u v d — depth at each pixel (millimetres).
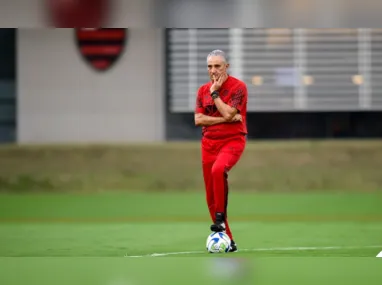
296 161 58781
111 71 60969
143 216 46812
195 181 58969
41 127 61406
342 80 60312
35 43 61000
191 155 58969
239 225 41656
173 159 59062
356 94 60406
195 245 33031
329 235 36875
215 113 29766
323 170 58906
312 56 59969
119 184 59094
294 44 59875
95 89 61031
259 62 59844
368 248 31875
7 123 61625
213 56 29203
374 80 60344
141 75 60750
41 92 61219
